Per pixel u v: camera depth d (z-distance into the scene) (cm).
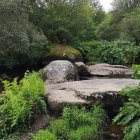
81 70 1592
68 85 1045
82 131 741
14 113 805
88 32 3095
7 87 930
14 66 1927
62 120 797
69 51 2030
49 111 883
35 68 2009
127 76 1596
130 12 2970
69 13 2262
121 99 888
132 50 2264
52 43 2255
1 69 1888
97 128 784
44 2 2203
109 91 895
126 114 706
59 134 756
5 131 798
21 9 1636
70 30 2319
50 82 1323
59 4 2242
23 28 1686
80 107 855
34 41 1817
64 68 1387
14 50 1677
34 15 2158
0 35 1574
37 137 716
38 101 863
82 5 2305
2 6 1535
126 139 646
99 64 1889
